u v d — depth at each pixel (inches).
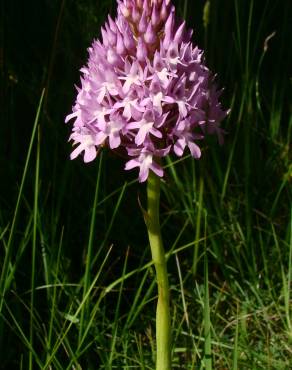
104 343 11.2
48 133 14.1
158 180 8.5
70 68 15.0
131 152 8.1
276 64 16.8
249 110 14.3
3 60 14.6
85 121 8.2
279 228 14.0
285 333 11.9
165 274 8.7
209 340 9.5
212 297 12.9
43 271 12.4
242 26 16.7
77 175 14.1
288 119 16.4
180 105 7.9
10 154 14.4
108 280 13.2
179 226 13.9
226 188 14.1
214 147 13.8
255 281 12.5
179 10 15.2
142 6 8.1
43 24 16.6
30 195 13.7
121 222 13.7
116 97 8.1
